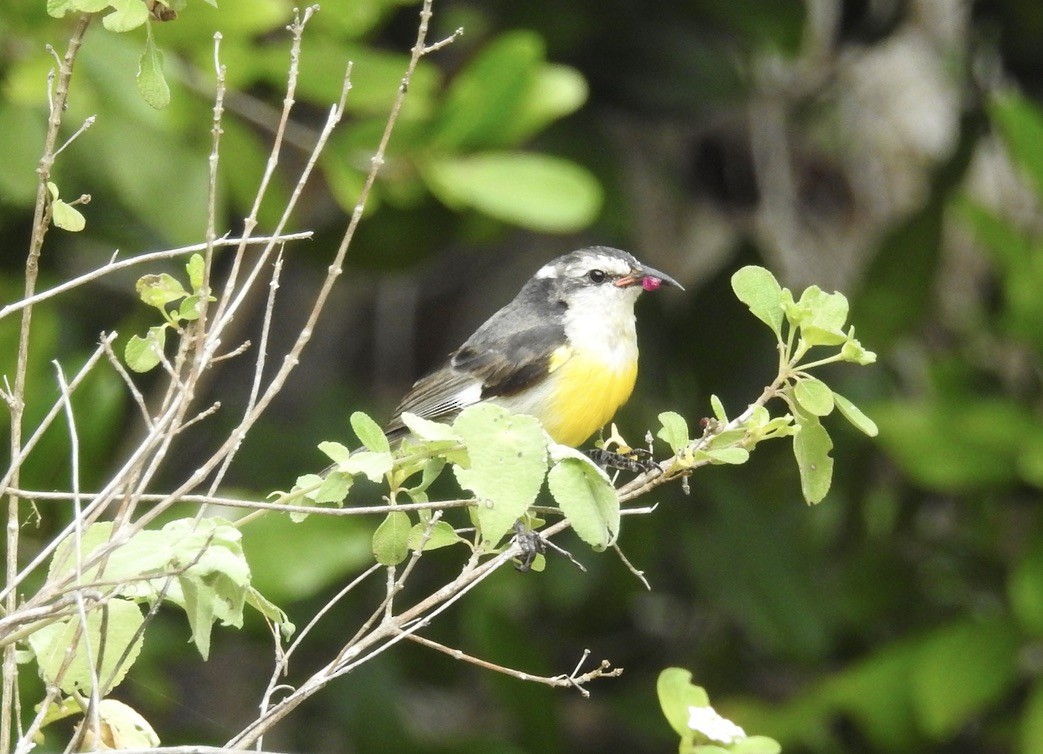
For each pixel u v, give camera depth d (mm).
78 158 9836
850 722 13352
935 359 13055
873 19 14594
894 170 16141
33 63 9070
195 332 6059
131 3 5289
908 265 12820
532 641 13109
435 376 10156
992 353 14320
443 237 12227
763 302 5668
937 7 15727
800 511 13984
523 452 5133
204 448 13664
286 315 16016
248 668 14836
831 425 13828
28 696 8273
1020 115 11867
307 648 13164
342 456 5371
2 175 9398
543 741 12359
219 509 9242
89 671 5316
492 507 5074
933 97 16078
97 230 10797
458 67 11484
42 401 8875
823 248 16062
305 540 9148
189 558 5031
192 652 10656
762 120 15492
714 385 13469
